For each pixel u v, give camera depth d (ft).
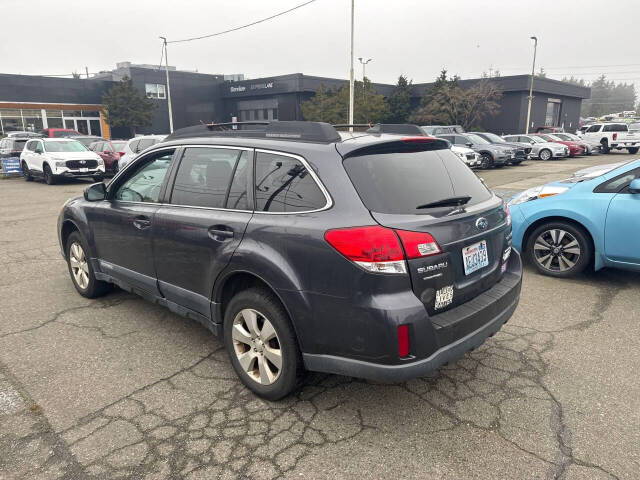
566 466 8.01
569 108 186.70
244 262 9.48
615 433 8.84
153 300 12.89
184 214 11.12
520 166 71.77
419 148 10.11
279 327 9.25
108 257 14.30
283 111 166.71
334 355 8.65
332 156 8.91
